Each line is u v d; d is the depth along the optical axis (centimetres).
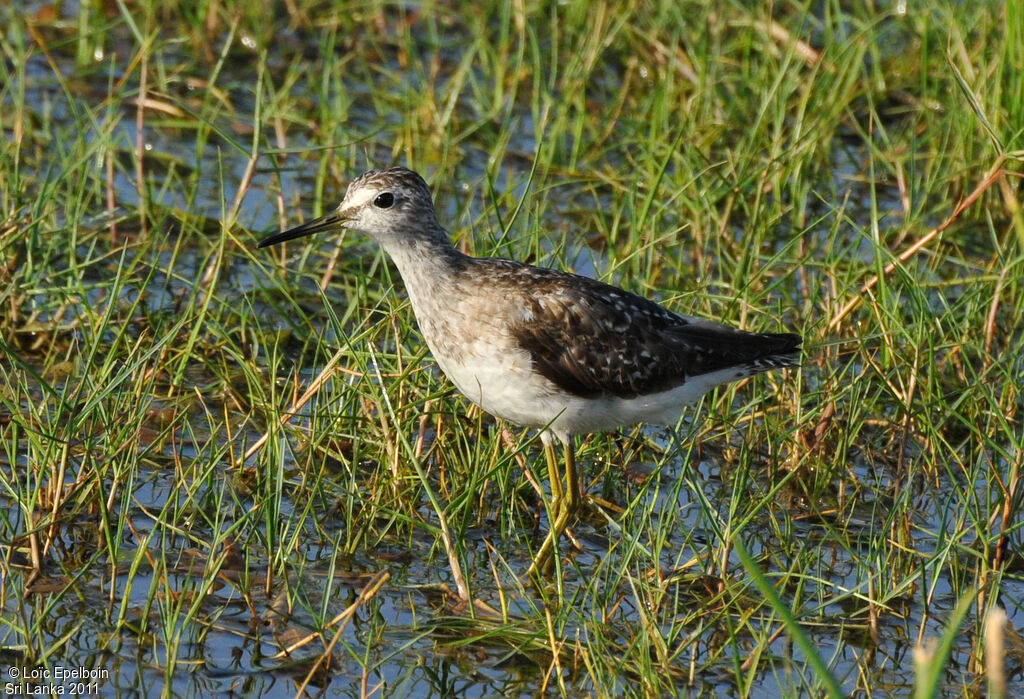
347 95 1941
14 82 1891
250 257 1389
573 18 2044
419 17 2122
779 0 2139
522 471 1226
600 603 1059
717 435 1291
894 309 1366
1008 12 1762
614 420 1170
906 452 1329
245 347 1391
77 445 1197
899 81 1995
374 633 1012
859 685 991
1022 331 1488
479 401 1146
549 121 1888
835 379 1355
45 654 955
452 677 976
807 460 1273
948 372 1418
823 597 1102
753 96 1908
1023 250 1302
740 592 1014
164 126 1836
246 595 1026
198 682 952
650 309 1173
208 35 2008
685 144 1717
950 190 1775
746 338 1195
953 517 1229
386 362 1291
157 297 1483
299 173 1781
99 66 1966
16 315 1373
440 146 1794
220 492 1170
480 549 1153
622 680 974
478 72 2033
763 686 980
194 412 1305
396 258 1150
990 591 1098
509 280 1124
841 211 1413
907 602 1103
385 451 1167
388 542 1141
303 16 2077
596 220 1614
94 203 1650
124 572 1066
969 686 1002
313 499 1130
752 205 1722
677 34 1872
